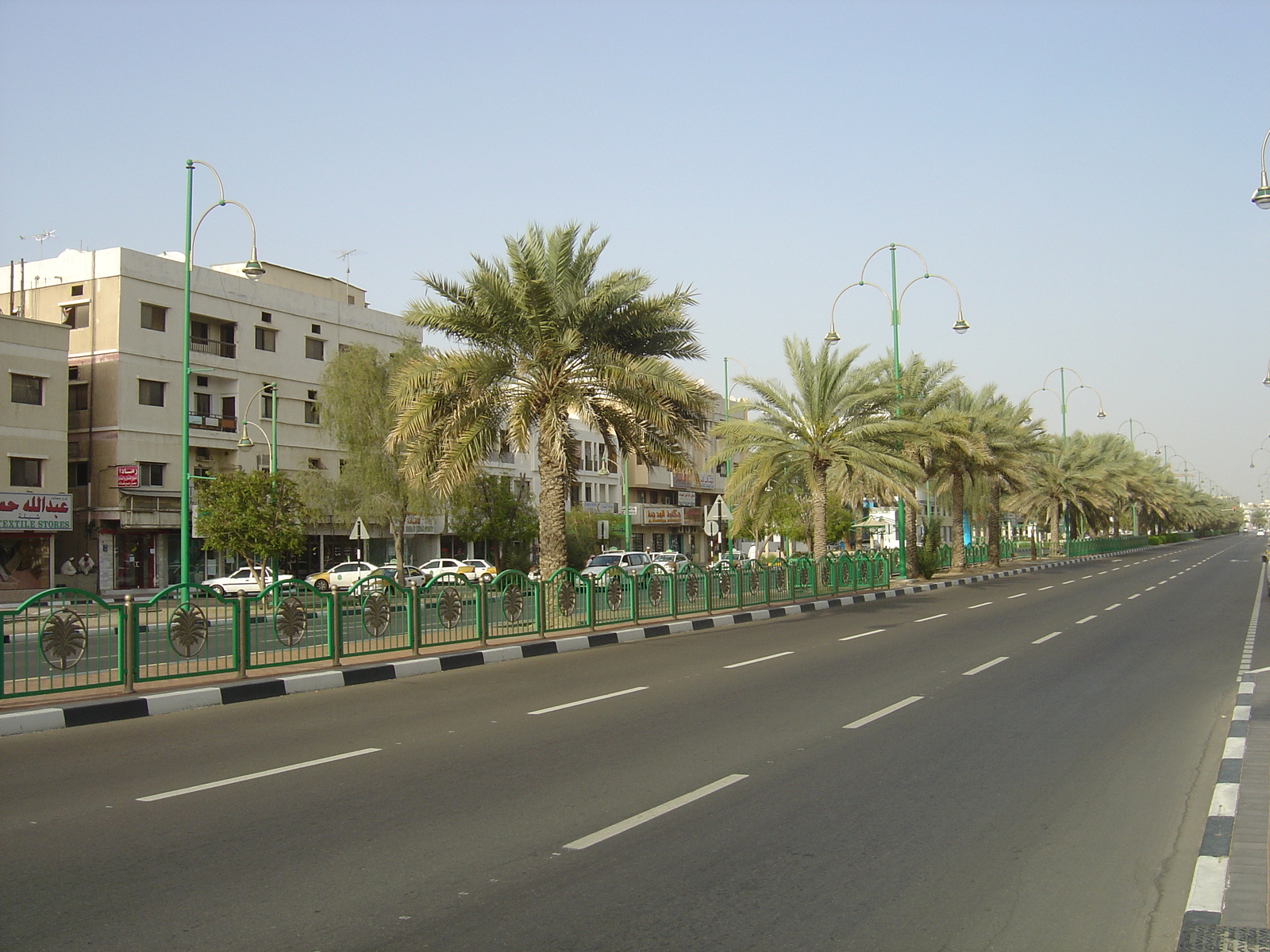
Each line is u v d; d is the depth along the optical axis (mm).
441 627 16375
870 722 10406
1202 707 11312
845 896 5336
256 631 13484
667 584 22484
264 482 33531
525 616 18125
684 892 5359
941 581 41094
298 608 14055
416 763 8492
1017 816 6895
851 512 64250
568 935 4777
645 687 13086
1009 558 62906
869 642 18641
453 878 5559
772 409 32562
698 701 11820
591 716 10867
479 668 15586
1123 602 28219
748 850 6094
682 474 22500
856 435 31547
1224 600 28500
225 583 36844
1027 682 13266
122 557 42062
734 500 32406
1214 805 7008
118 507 40844
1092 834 6500
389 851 6035
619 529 62438
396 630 15484
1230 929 4773
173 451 43094
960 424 38875
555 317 20359
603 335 21375
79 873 5645
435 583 16312
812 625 22750
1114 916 5102
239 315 46062
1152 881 5609
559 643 18000
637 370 20141
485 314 20438
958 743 9352
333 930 4820
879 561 35938
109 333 41312
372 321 53031
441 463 20281
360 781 7836
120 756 8930
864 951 4629
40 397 38594
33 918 4957
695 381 20562
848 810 7016
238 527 32188
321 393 39562
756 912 5098
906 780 7906
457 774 8094
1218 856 5910
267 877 5562
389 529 42938
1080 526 79062
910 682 13312
